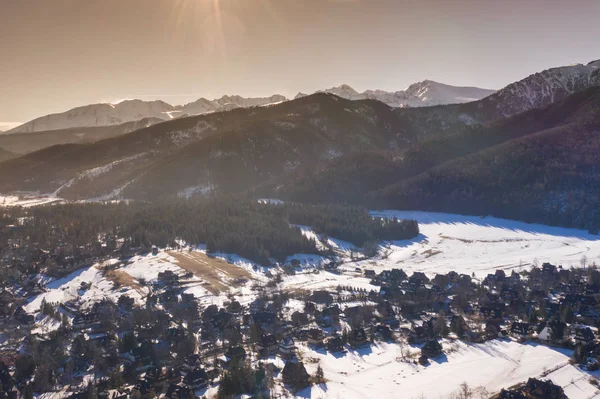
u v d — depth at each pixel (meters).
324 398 127.44
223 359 148.12
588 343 153.88
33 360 145.75
